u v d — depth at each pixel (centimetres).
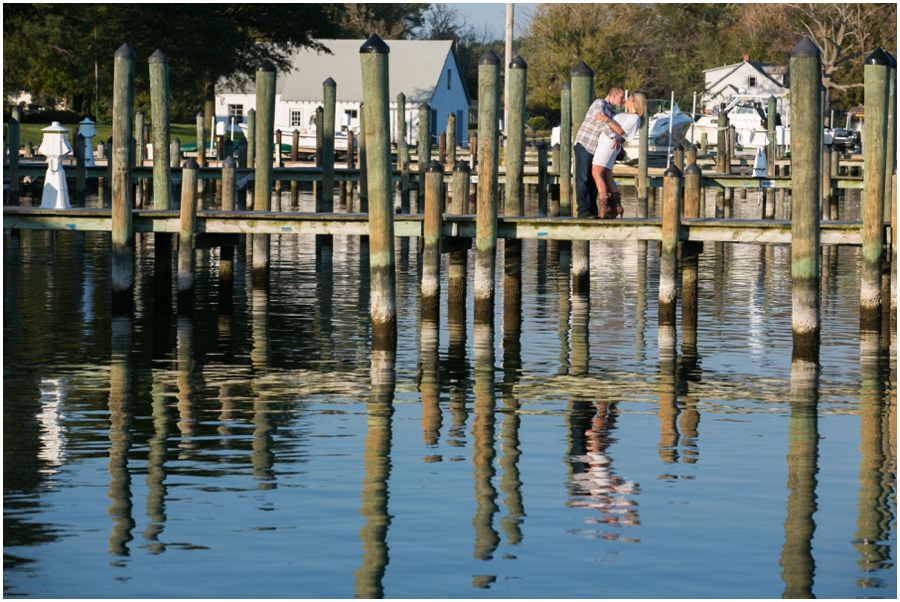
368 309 2364
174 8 7819
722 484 1238
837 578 1002
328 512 1143
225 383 1698
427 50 9831
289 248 3531
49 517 1129
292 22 8425
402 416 1516
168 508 1153
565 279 2830
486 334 2088
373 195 1948
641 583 988
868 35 10138
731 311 2339
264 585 983
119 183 2202
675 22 13088
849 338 2033
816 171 1838
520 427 1465
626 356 1906
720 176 3988
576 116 2495
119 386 1672
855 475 1267
